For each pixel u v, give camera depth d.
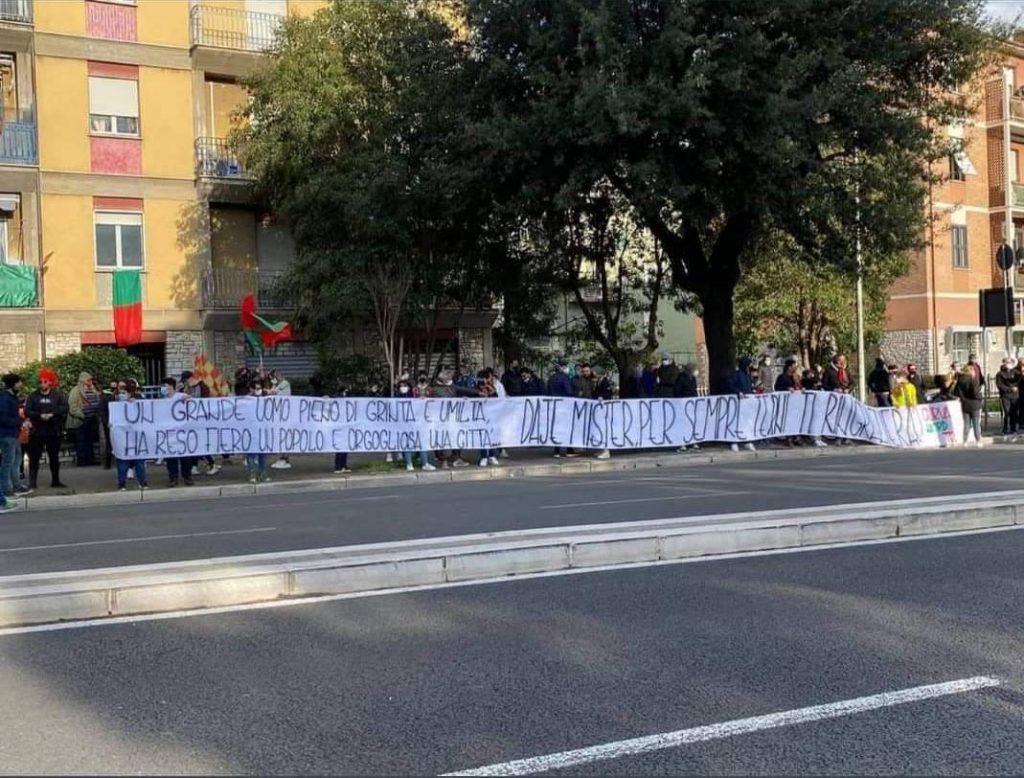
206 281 25.81
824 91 18.27
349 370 24.52
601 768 4.20
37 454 15.67
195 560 8.27
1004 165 39.97
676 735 4.55
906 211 20.88
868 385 26.39
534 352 29.28
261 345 24.09
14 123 23.78
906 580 7.57
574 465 18.00
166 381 16.77
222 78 26.53
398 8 23.47
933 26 19.77
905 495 11.92
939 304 38.75
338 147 23.56
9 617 6.64
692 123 17.95
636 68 18.52
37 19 24.02
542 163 20.31
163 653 5.95
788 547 8.95
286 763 4.29
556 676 5.42
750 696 5.06
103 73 24.83
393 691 5.20
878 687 5.17
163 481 16.95
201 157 25.78
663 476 15.73
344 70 23.41
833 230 21.23
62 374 20.67
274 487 15.91
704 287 22.84
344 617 6.70
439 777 4.12
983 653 5.73
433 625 6.47
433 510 11.85
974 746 4.40
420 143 22.50
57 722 4.83
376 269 22.72
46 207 24.16
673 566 8.20
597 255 25.47
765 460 18.72
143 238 25.27
